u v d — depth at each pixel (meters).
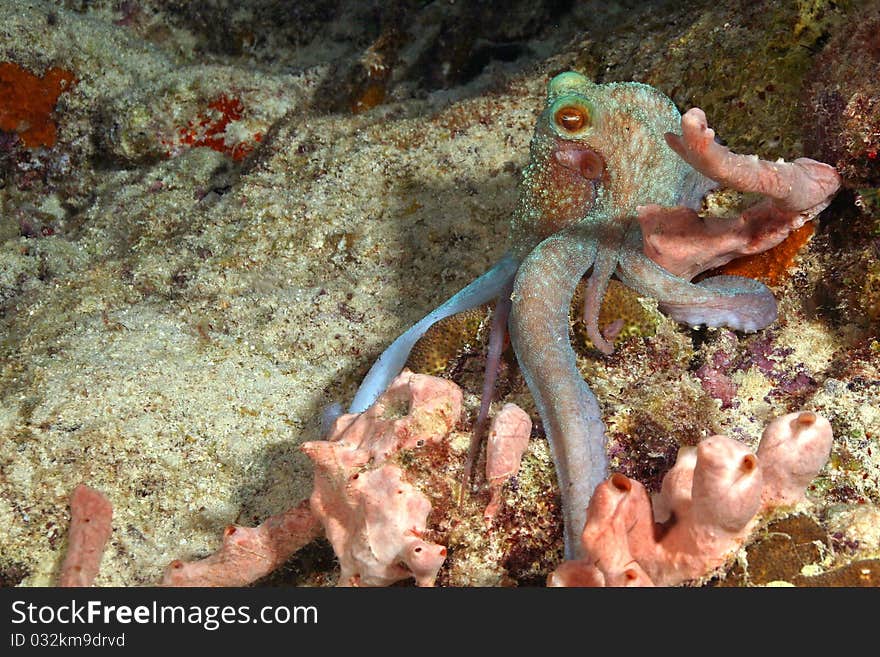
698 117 0.42
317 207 0.66
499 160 0.66
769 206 0.47
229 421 0.54
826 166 0.46
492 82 0.77
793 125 0.52
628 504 0.39
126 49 0.85
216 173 0.79
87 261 0.72
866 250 0.47
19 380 0.56
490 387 0.46
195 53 0.97
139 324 0.60
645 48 0.66
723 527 0.38
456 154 0.67
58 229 0.81
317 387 0.57
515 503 0.44
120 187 0.79
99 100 0.82
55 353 0.58
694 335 0.50
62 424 0.52
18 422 0.52
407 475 0.44
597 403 0.45
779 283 0.49
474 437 0.44
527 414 0.46
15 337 0.60
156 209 0.74
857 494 0.43
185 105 0.80
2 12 0.80
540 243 0.48
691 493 0.39
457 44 0.83
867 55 0.48
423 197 0.66
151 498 0.51
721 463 0.38
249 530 0.45
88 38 0.83
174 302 0.62
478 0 0.82
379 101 0.85
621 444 0.45
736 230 0.47
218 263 0.64
